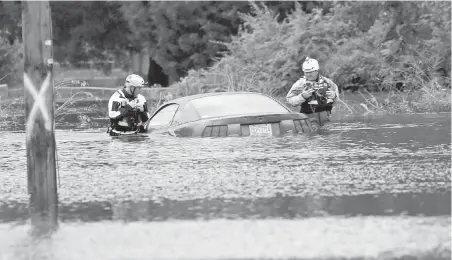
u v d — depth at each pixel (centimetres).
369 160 3450
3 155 4116
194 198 2619
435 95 6919
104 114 7519
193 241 2008
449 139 4225
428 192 2603
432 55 8125
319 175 3050
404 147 3906
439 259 1817
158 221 2242
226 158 3634
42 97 2788
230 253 1889
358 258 1830
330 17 8875
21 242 2045
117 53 14500
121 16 13588
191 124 4475
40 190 2800
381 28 8381
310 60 5172
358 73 8256
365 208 2352
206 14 11269
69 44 13800
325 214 2277
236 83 8562
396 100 7250
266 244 1959
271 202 2500
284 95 8394
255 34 8944
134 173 3253
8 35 12475
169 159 3675
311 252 1883
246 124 4419
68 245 2002
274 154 3731
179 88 9069
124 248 1959
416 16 8325
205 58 11369
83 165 3559
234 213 2333
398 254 1856
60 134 5272
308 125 4609
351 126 5119
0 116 7119
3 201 2653
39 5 2764
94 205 2530
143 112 5081
